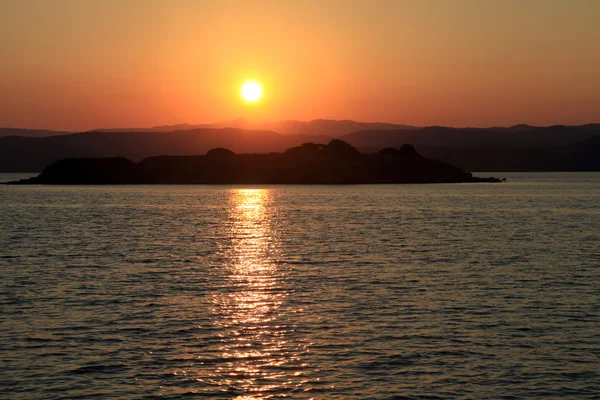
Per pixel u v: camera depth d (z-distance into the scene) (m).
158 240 81.56
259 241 80.19
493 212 132.62
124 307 41.97
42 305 42.44
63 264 60.25
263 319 38.97
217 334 35.84
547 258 63.94
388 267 58.25
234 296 45.50
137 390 28.20
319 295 45.78
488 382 29.11
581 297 44.91
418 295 45.66
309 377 29.62
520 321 38.50
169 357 32.06
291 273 55.16
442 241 79.19
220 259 63.88
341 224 104.75
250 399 27.38
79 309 41.34
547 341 34.59
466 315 39.97
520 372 30.20
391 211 136.25
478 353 32.72
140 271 56.25
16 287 48.41
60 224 105.94
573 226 100.25
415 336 35.50
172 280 51.78
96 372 30.14
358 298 44.72
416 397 27.58
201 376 29.72
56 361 31.50
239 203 167.88
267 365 31.03
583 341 34.56
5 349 33.12
